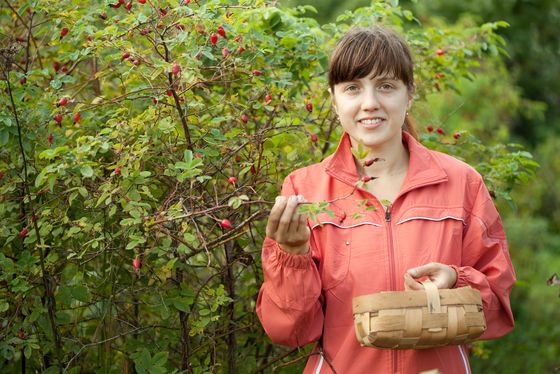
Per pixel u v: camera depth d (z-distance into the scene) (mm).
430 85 3396
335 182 2293
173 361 2867
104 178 2588
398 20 3367
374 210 2166
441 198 2219
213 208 2324
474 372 4785
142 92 2730
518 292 6438
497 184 3191
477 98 7074
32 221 2607
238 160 2707
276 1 3053
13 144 2639
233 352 2824
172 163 2600
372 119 2227
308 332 2172
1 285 2678
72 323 2805
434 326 1959
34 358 2861
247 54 2736
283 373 2961
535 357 4977
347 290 2162
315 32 3152
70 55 2668
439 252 2148
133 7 2732
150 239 2629
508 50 10742
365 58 2211
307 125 2979
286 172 2893
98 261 2869
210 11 2682
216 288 2756
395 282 2131
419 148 2279
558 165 8633
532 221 7613
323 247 2227
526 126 10641
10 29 3158
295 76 3006
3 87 2648
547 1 11086
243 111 2660
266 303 2168
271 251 2191
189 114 2607
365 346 2021
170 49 2469
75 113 2594
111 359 2801
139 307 2926
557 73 11344
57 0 2793
